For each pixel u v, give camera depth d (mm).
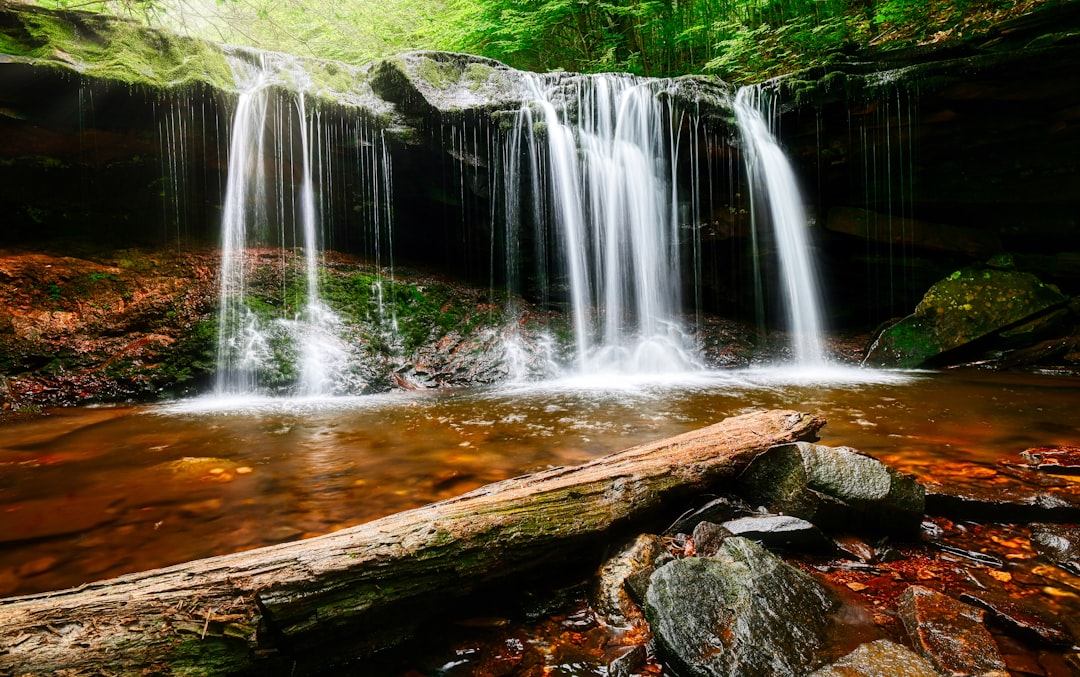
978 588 2412
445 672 1968
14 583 2398
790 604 2105
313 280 7848
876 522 2871
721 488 3219
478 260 9172
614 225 9039
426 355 7926
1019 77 7770
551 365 8406
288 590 1913
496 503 2521
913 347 8883
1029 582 2459
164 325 6840
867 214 9586
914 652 1903
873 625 2117
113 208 7184
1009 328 8602
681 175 9133
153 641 1722
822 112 8711
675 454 3197
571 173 8742
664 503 2928
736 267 9898
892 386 7273
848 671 1779
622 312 9180
